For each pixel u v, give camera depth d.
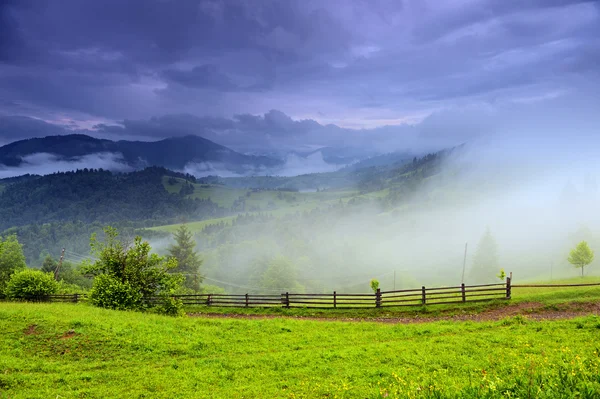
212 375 17.28
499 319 27.98
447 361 16.78
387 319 30.77
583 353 15.22
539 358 14.73
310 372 17.14
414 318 30.58
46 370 17.72
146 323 24.12
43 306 28.19
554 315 27.80
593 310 28.08
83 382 16.59
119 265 33.19
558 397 8.66
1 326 21.52
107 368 18.25
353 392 13.69
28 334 21.02
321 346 21.70
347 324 26.86
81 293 44.00
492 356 16.73
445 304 32.66
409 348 19.70
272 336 23.50
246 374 17.39
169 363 18.97
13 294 42.50
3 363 17.75
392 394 11.20
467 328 24.17
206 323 25.98
